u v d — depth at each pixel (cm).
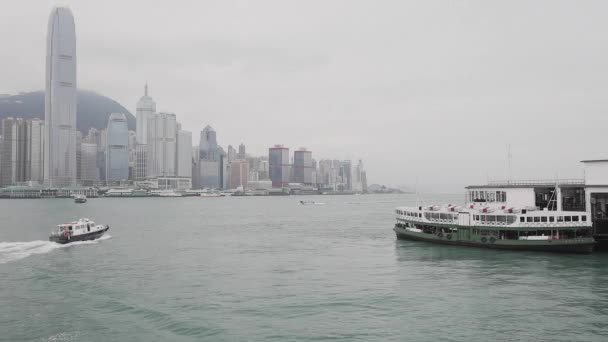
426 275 7288
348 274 7538
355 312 5388
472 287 6444
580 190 9512
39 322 5141
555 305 5509
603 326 4794
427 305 5612
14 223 18525
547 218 8731
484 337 4547
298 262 8788
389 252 9819
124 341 4575
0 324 5078
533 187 9662
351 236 13562
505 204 9994
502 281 6731
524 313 5231
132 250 10469
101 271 7906
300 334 4697
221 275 7556
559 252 8712
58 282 7044
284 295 6197
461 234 9712
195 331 4816
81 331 4856
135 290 6519
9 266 8350
